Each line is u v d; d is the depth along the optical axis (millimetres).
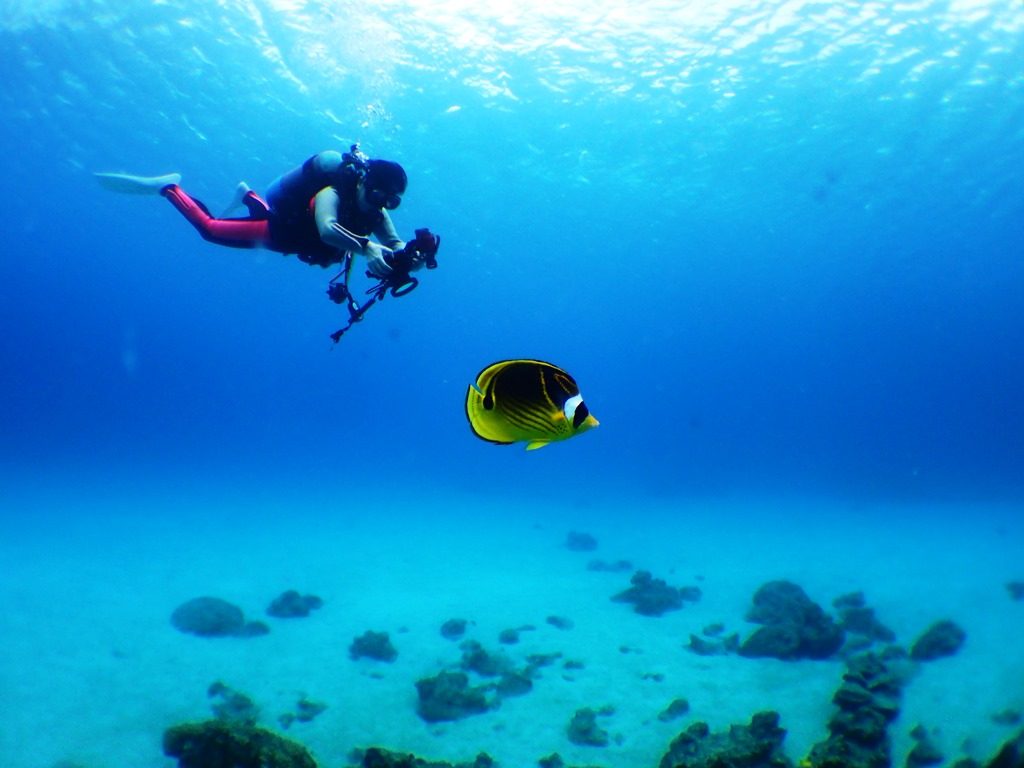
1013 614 10523
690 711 7316
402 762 5234
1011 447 79938
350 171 3781
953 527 21344
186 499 27109
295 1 17016
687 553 17203
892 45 17984
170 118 23703
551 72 20297
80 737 6434
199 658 8789
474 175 28641
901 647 8938
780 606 10656
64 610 10633
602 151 25969
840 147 24469
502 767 6137
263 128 23766
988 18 16625
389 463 67750
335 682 8164
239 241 4262
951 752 6160
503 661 8688
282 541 18000
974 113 21297
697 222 35094
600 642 9766
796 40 18188
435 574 14477
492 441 1240
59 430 120500
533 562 16047
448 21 17828
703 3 17031
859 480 42750
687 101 21859
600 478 49594
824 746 5840
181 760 5074
